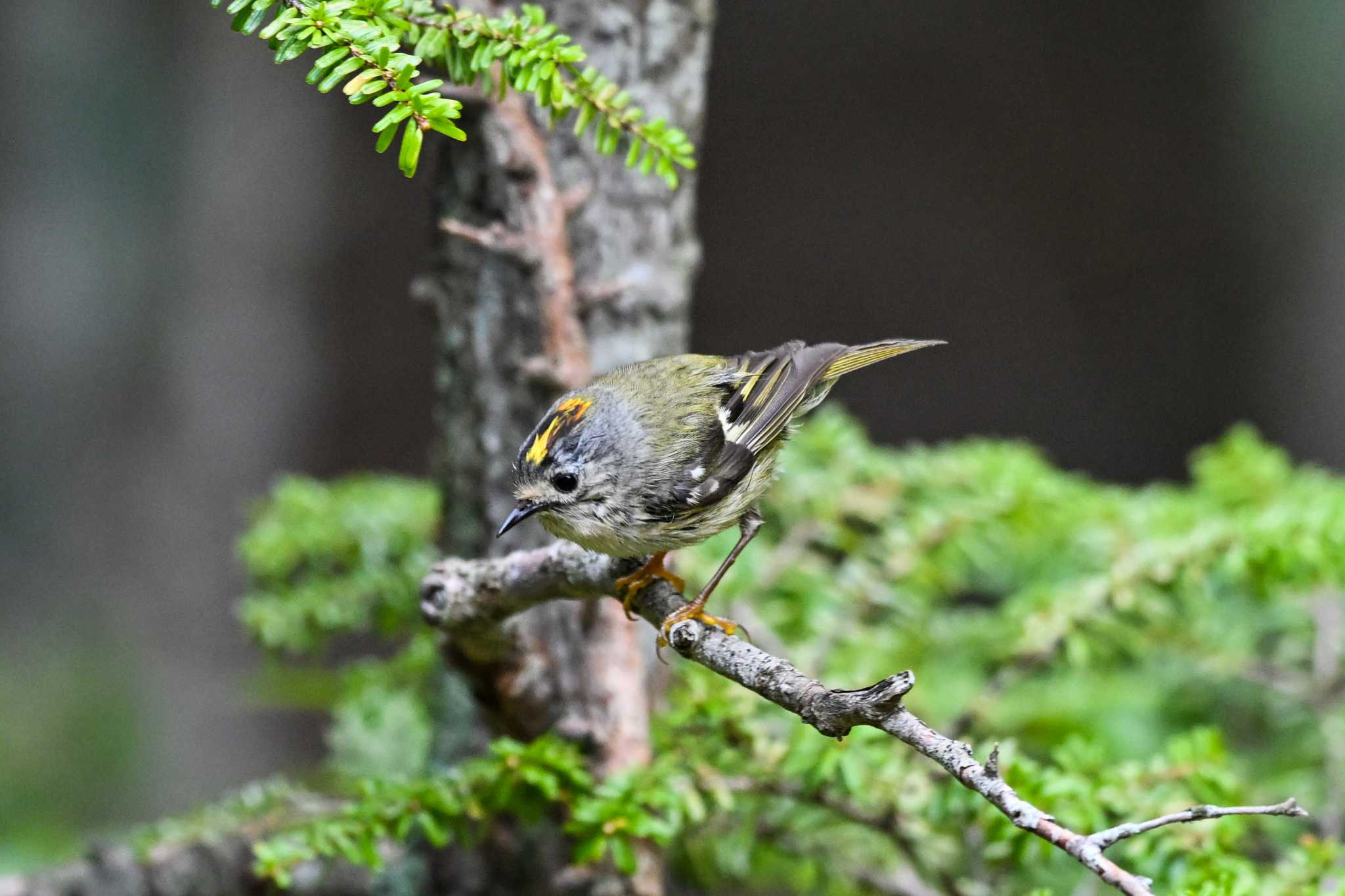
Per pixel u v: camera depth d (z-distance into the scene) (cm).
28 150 2234
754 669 502
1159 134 2527
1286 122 2277
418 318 2455
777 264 2644
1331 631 986
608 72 808
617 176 816
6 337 2242
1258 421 2422
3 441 2244
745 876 845
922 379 2636
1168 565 878
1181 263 2527
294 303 2358
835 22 2591
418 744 962
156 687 2045
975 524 1016
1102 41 2538
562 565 610
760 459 739
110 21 2239
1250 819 738
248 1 506
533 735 717
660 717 770
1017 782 676
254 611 972
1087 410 2597
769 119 2617
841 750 689
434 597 635
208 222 2284
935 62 2602
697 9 831
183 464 2292
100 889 802
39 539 2244
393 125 479
